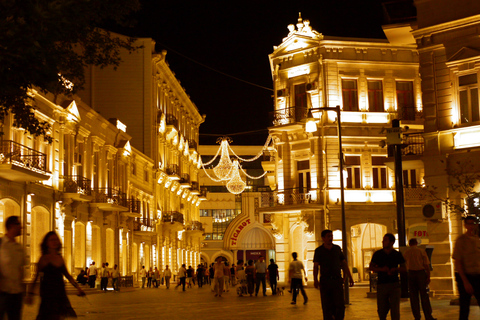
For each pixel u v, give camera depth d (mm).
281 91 41281
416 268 14703
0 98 14000
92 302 26359
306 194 39344
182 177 66812
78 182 36438
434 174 25109
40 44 10961
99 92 53875
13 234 10266
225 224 85062
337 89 39500
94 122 40219
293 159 40719
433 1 25484
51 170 33062
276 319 16594
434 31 25484
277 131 41062
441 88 25344
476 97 24453
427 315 14617
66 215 34969
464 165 24094
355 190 39000
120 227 45344
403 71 40375
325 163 39094
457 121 24797
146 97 54000
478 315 15367
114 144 45250
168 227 60875
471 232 12484
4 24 10242
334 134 39219
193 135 77312
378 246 41156
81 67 15859
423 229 39094
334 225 38719
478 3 24359
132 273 49125
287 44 41406
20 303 10117
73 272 35781
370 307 20219
